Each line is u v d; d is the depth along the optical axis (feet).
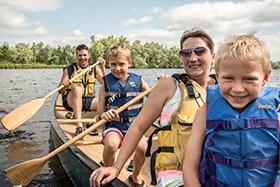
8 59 214.28
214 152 4.28
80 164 9.20
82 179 9.21
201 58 6.08
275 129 4.13
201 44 6.09
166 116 5.74
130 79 10.58
